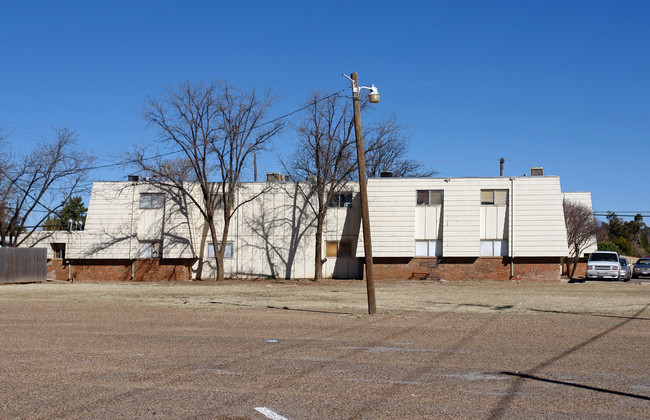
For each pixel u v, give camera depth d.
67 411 7.43
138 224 43.03
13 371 9.86
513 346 12.47
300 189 43.19
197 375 9.54
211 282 39.38
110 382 9.03
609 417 7.20
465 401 7.92
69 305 22.12
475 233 39.81
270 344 12.75
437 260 40.25
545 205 39.59
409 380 9.18
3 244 42.72
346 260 42.38
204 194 40.56
